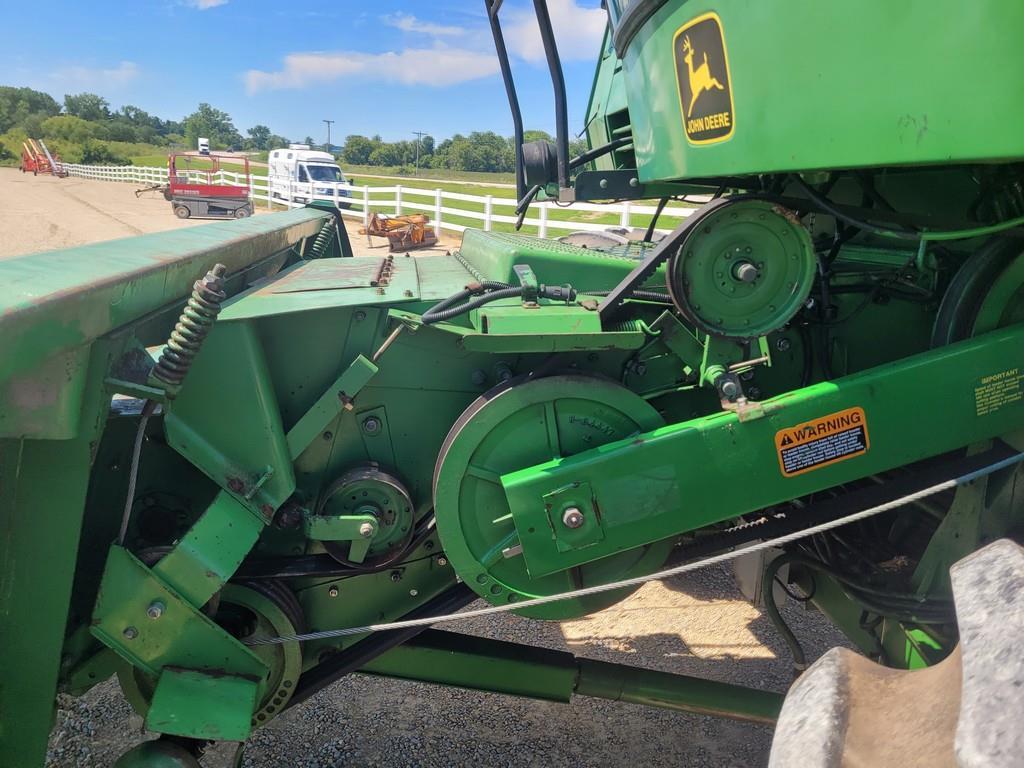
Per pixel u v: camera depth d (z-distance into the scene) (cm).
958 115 132
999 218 195
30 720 187
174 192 2158
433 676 263
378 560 240
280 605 233
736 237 207
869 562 263
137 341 197
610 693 264
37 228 1686
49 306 149
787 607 399
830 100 152
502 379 241
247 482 215
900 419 211
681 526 213
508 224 1527
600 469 209
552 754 289
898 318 252
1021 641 99
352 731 297
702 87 187
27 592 181
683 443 209
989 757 86
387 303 234
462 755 286
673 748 295
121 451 234
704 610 397
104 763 271
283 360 241
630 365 238
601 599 238
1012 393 214
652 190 340
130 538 238
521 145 300
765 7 162
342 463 247
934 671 125
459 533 227
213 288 182
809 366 250
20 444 172
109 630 204
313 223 417
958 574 123
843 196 257
